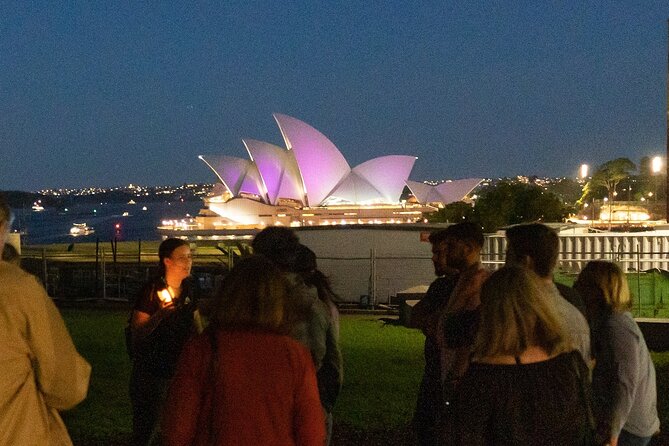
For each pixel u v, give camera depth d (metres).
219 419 2.95
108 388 9.02
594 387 4.08
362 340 13.10
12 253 3.84
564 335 3.24
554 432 3.16
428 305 4.66
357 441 6.80
